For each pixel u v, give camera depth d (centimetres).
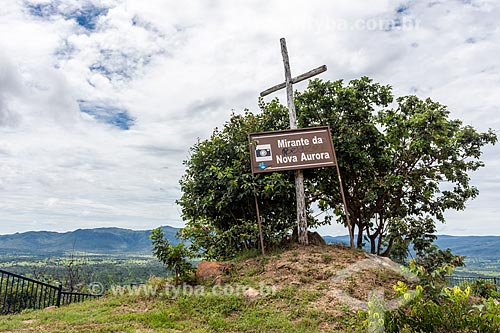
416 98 1381
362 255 1051
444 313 549
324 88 1384
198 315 782
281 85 1280
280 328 691
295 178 1186
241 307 802
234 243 1196
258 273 966
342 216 1491
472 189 1377
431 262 1239
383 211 1427
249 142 1173
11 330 717
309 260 989
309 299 796
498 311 518
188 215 1321
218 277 951
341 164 1279
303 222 1155
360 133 1305
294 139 1177
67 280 1903
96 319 765
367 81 1377
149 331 679
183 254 970
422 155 1348
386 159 1317
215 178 1237
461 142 1384
